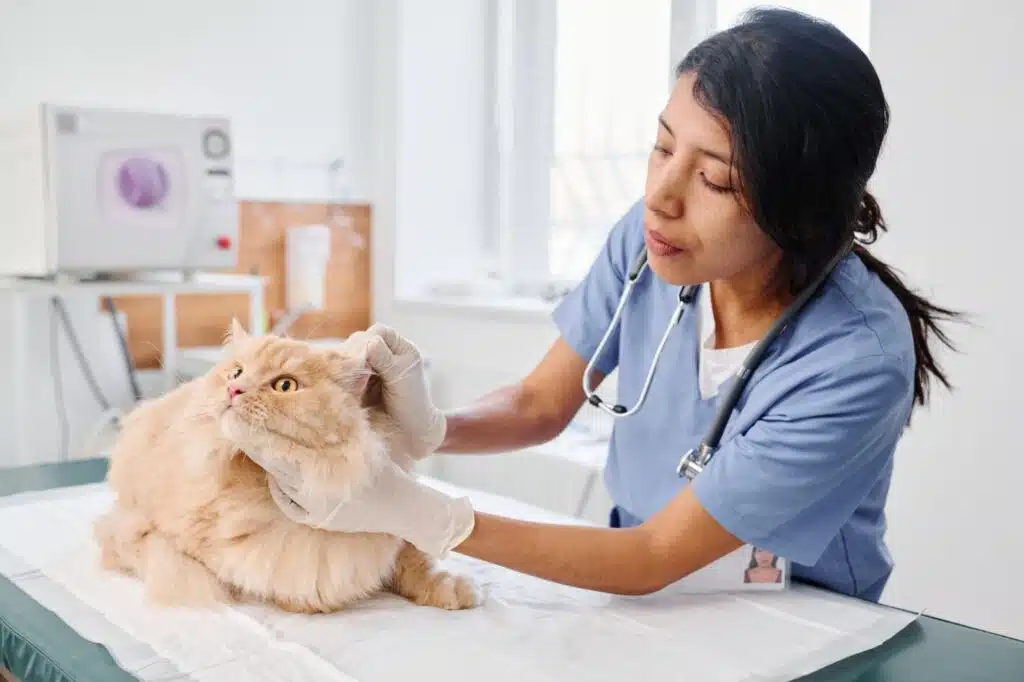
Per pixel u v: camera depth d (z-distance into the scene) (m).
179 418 0.91
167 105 2.52
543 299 2.84
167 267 2.07
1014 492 1.65
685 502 0.89
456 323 2.75
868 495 1.00
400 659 0.76
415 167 2.95
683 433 1.04
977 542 1.71
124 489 0.93
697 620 0.87
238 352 0.84
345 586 0.84
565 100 2.81
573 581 0.87
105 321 2.44
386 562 0.88
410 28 2.89
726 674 0.75
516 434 1.18
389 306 2.97
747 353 0.99
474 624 0.84
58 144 1.89
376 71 2.96
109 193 1.96
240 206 2.67
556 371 1.23
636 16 2.57
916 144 1.73
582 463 2.06
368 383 0.86
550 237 2.90
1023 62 1.58
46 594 0.88
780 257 0.94
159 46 2.49
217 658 0.75
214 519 0.84
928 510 1.77
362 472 0.77
